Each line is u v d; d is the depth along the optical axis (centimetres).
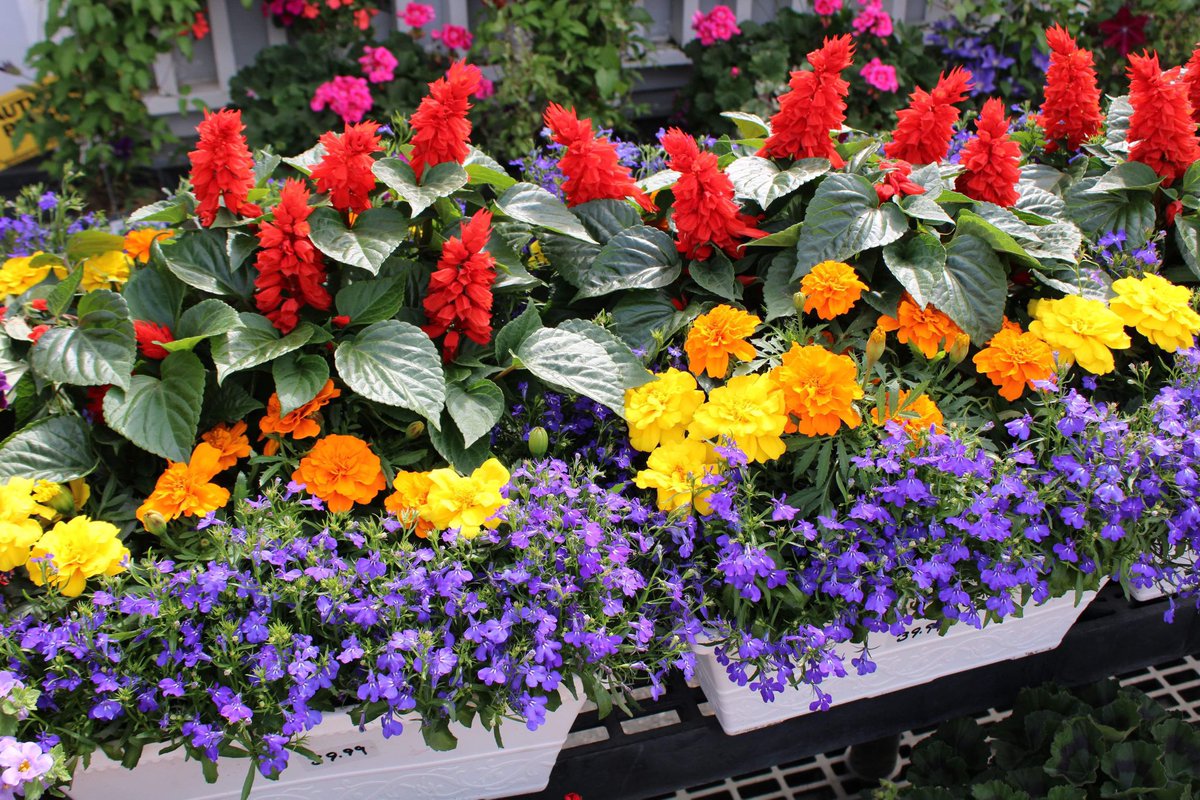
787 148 178
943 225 174
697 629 138
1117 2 388
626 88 361
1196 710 239
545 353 158
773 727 163
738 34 375
